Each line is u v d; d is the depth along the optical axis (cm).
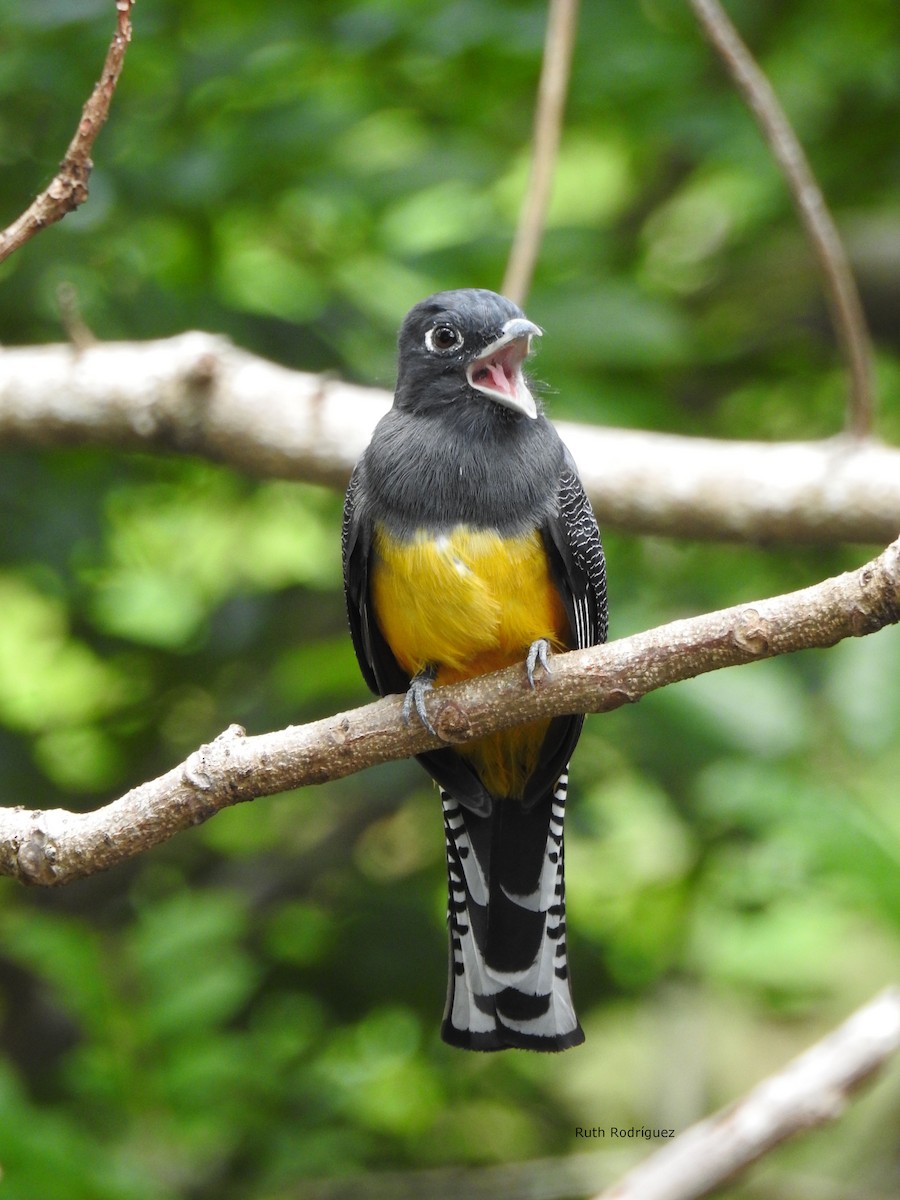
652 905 1304
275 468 1044
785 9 1327
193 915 1003
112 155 1166
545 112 977
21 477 1225
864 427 961
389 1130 1261
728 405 1445
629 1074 1461
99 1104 995
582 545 807
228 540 1427
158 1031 962
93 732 1343
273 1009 1270
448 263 1245
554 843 838
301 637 1334
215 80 1191
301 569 1384
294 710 1259
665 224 1476
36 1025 1298
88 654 1356
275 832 1384
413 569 777
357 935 1277
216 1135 1007
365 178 1205
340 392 1044
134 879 1356
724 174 1437
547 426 830
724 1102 1455
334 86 1255
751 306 1408
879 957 1477
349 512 831
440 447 790
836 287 928
